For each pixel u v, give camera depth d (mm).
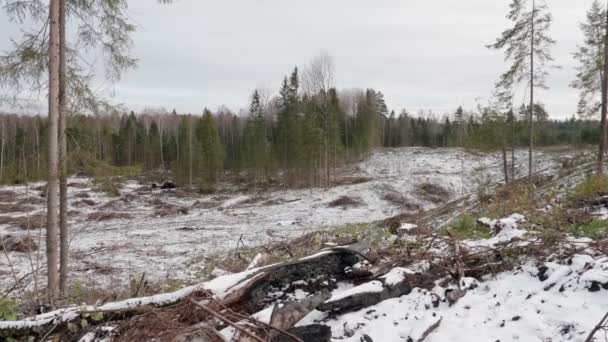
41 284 8148
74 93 7410
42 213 6738
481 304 3357
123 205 25047
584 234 4922
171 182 36906
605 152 20516
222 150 38062
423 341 2857
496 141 21281
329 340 2850
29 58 6875
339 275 3951
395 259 4309
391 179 31406
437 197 26094
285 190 32188
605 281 3125
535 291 3373
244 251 10125
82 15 7727
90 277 8922
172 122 67750
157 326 2932
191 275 8672
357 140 44406
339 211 22781
